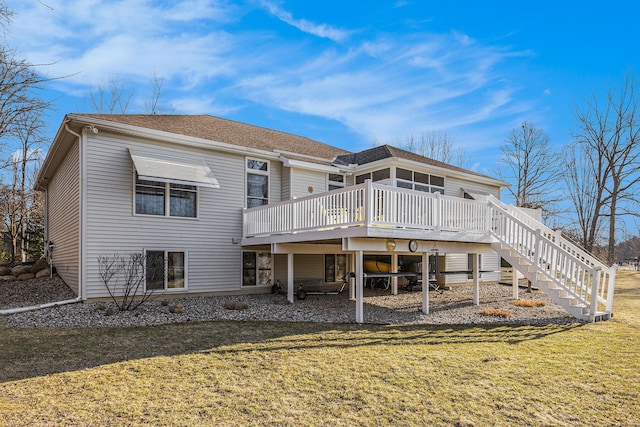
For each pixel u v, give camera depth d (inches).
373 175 663.1
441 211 430.0
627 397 185.5
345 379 207.2
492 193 834.8
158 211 487.2
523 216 562.9
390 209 377.7
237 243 550.3
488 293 617.6
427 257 430.3
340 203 393.7
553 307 465.7
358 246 373.1
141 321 356.8
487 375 213.6
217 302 471.8
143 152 475.2
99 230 441.7
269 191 588.7
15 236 933.2
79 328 328.2
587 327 345.1
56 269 640.4
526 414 167.5
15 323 344.5
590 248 1188.5
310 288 624.1
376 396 185.3
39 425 155.4
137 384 199.5
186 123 589.0
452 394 187.9
